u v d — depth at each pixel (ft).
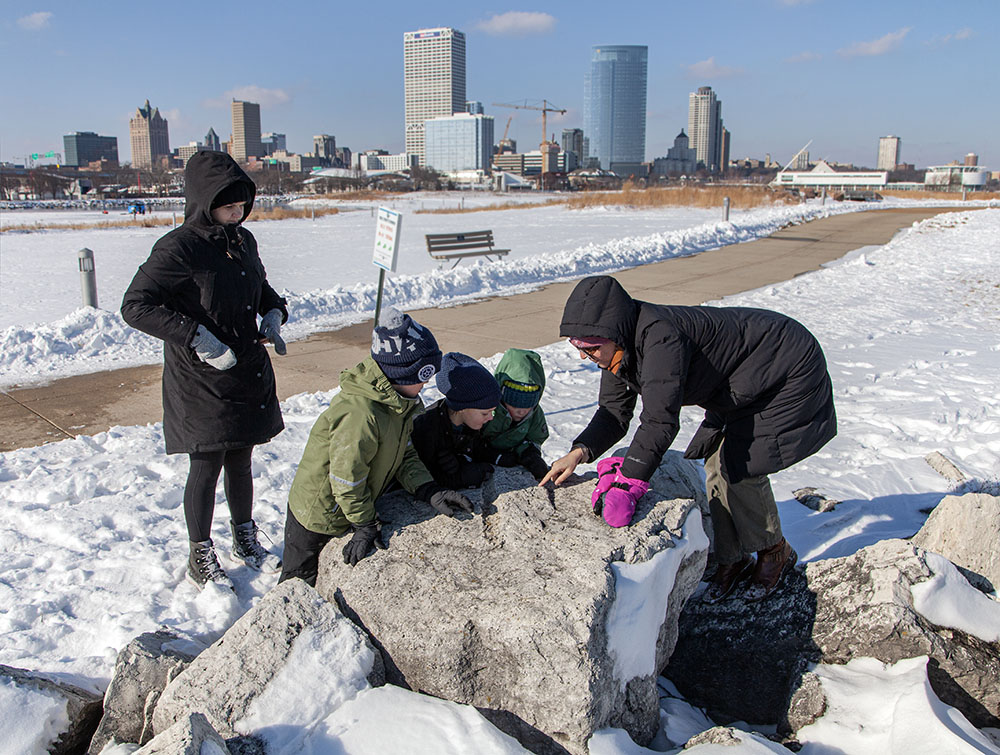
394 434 9.86
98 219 152.25
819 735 8.63
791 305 38.47
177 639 10.11
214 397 11.73
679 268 53.57
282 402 22.04
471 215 146.30
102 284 51.62
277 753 7.68
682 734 9.20
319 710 8.07
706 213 135.03
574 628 7.90
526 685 8.03
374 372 9.50
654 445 9.56
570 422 20.70
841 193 188.55
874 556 10.08
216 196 11.34
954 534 10.68
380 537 9.76
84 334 28.94
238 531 12.92
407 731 7.84
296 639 8.50
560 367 26.58
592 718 7.87
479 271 45.65
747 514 10.89
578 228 101.09
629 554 9.06
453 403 10.10
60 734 8.73
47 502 15.17
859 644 9.41
